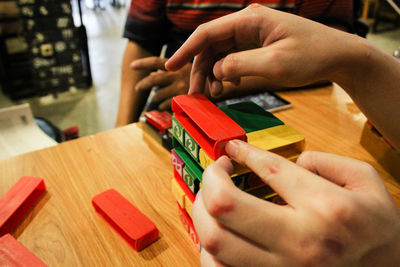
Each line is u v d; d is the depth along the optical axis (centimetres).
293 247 24
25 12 172
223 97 77
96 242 41
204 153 34
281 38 37
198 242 39
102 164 55
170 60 42
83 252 40
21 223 44
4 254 38
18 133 73
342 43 38
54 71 197
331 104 74
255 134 35
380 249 25
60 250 40
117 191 49
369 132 56
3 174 52
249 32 39
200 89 46
